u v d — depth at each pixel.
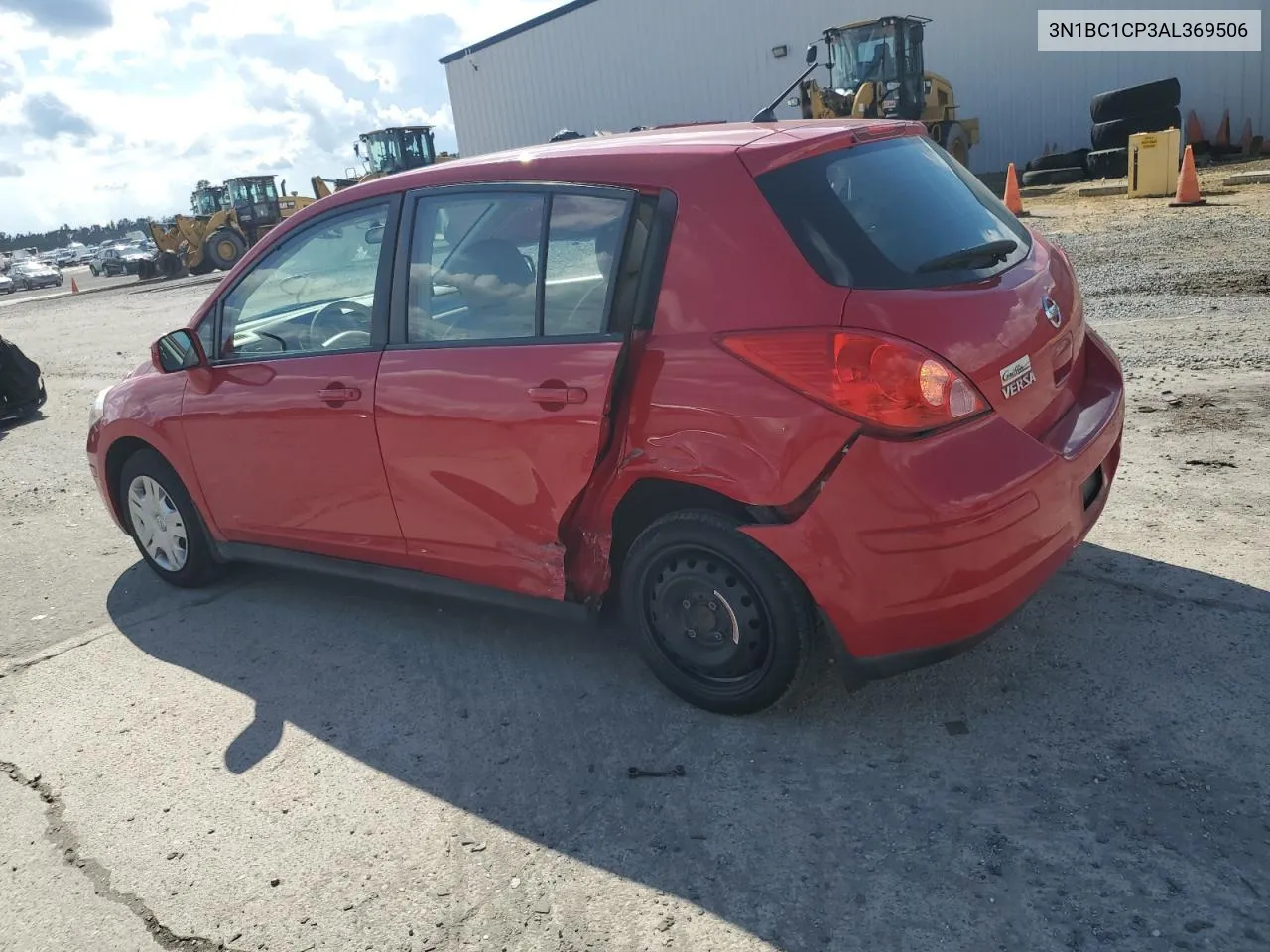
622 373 2.91
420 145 33.50
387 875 2.59
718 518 2.84
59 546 5.54
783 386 2.64
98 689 3.77
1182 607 3.35
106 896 2.64
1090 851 2.36
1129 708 2.87
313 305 3.77
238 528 4.22
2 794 3.15
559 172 3.15
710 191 2.83
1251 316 7.19
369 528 3.70
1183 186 13.18
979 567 2.61
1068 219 13.44
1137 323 7.45
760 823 2.61
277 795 2.98
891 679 3.17
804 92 20.86
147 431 4.34
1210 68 20.86
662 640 3.12
